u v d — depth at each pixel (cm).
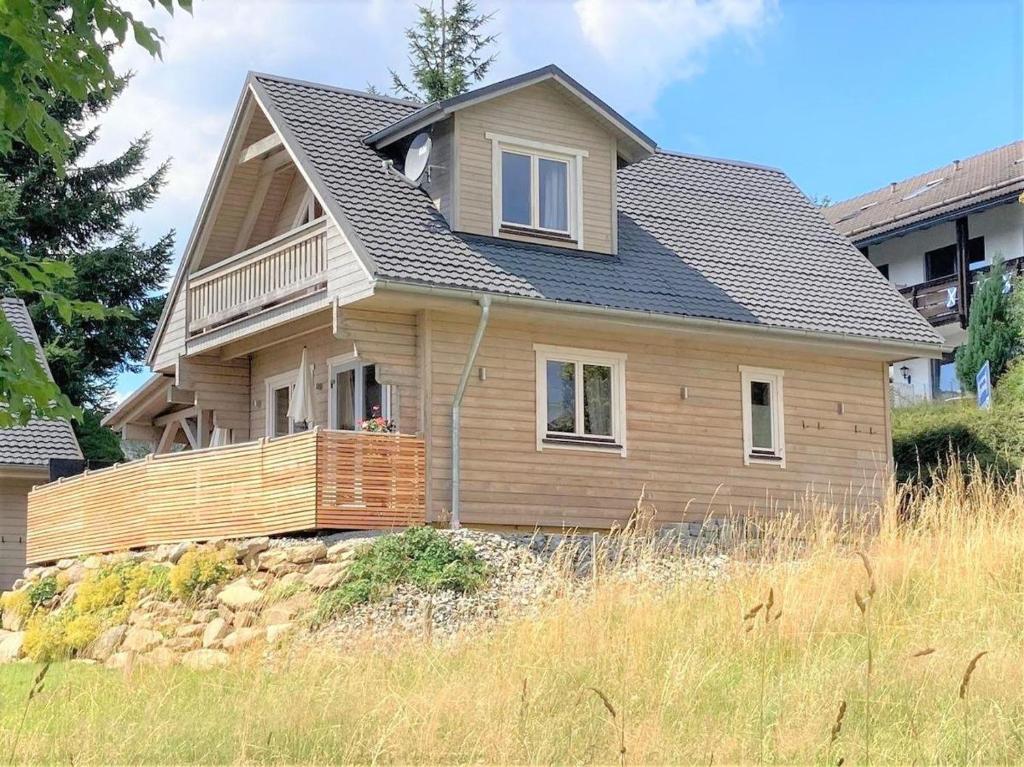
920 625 1240
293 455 1884
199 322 2320
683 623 1290
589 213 2227
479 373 2033
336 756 1014
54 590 2097
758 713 1038
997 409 2838
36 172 4153
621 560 1529
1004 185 3575
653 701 1084
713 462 2225
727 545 1752
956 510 1512
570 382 2130
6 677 1550
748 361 2289
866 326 2333
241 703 1152
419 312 2000
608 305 2069
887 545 1457
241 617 1662
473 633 1401
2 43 880
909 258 4069
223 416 2378
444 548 1691
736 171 2739
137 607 1816
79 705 1241
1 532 2859
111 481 2209
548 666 1190
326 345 2211
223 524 1981
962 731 968
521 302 1989
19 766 1020
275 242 2142
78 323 4094
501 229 2127
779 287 2355
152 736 1084
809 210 2694
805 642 1211
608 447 2130
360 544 1742
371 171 2138
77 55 936
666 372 2209
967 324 3662
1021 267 3609
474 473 2000
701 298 2211
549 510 2061
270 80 2253
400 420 1969
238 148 2280
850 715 1034
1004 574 1352
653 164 2641
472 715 1054
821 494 2312
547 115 2203
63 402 914
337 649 1377
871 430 2391
